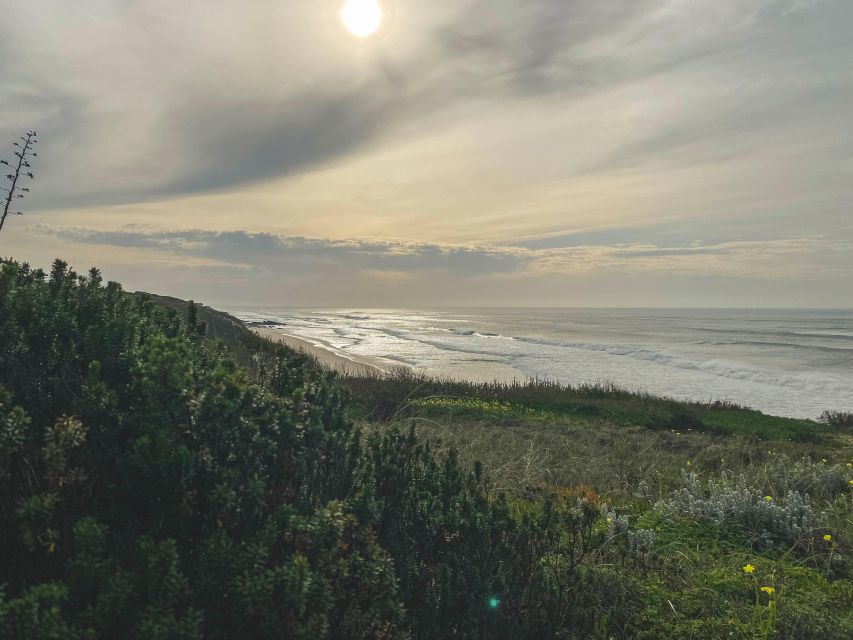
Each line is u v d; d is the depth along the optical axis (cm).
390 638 232
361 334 7450
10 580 188
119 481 214
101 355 257
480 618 300
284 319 13000
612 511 589
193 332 341
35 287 279
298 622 185
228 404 231
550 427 1371
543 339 6188
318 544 211
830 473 821
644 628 380
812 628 381
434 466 390
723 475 759
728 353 4619
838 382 2906
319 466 303
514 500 618
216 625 190
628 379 3095
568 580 378
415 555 320
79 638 157
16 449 191
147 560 179
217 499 208
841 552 534
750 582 447
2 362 242
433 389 1891
